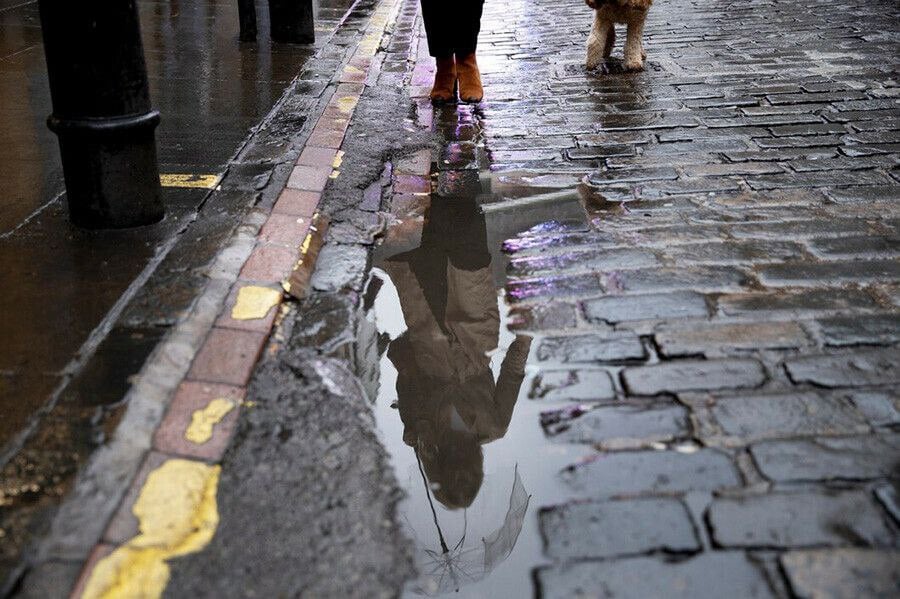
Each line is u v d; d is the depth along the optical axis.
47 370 2.45
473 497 2.12
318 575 1.80
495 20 9.16
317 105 5.46
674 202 3.98
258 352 2.63
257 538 1.90
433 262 3.48
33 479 2.01
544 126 5.29
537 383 2.56
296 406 2.40
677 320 2.87
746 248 3.41
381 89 6.08
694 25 8.13
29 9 8.19
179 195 3.81
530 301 3.08
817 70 6.27
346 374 2.59
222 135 4.76
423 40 7.93
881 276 3.12
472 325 2.94
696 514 1.97
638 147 4.82
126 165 3.33
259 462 2.16
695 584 1.77
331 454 2.20
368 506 2.01
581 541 1.91
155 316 2.75
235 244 3.30
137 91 3.30
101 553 1.82
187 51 6.89
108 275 3.03
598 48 6.58
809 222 3.64
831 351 2.62
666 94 5.88
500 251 3.55
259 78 6.09
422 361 2.76
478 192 4.25
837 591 1.73
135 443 2.16
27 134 4.59
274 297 2.95
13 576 1.74
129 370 2.45
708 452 2.19
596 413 2.39
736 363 2.59
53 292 2.90
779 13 8.52
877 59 6.51
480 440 2.32
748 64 6.57
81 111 3.24
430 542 1.94
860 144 4.65
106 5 3.14
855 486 2.03
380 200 4.09
